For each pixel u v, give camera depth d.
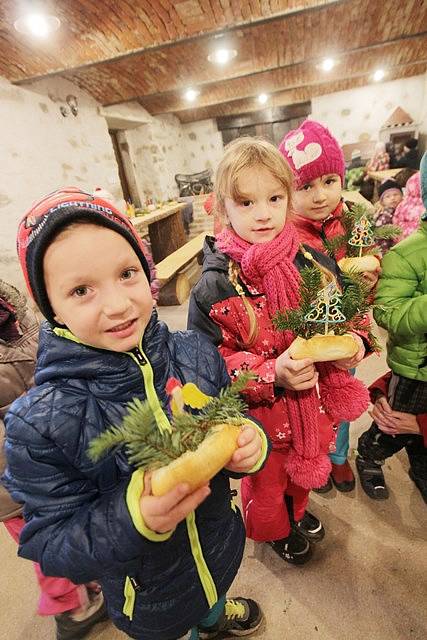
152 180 6.82
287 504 1.14
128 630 0.70
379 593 1.07
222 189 0.79
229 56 3.62
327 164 1.06
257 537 1.06
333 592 1.09
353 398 0.80
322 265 0.88
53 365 0.53
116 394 0.54
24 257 0.49
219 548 0.70
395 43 4.49
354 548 1.19
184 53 3.60
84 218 0.46
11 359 0.88
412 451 1.29
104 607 1.06
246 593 1.11
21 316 0.95
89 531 0.47
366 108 7.19
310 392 0.79
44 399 0.52
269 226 0.78
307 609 1.06
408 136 6.49
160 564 0.61
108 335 0.49
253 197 0.76
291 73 5.21
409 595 1.05
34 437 0.51
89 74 3.81
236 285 0.83
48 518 0.52
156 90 4.54
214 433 0.43
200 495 0.42
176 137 7.78
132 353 0.55
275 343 0.85
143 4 2.31
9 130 3.12
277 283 0.78
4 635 1.10
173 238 4.99
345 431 1.29
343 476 1.38
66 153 3.89
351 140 7.50
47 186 3.56
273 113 7.67
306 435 0.82
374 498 1.34
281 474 0.95
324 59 4.11
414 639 0.97
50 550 0.50
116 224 0.49
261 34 3.32
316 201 1.11
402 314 0.99
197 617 0.71
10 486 0.54
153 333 0.59
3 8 2.09
